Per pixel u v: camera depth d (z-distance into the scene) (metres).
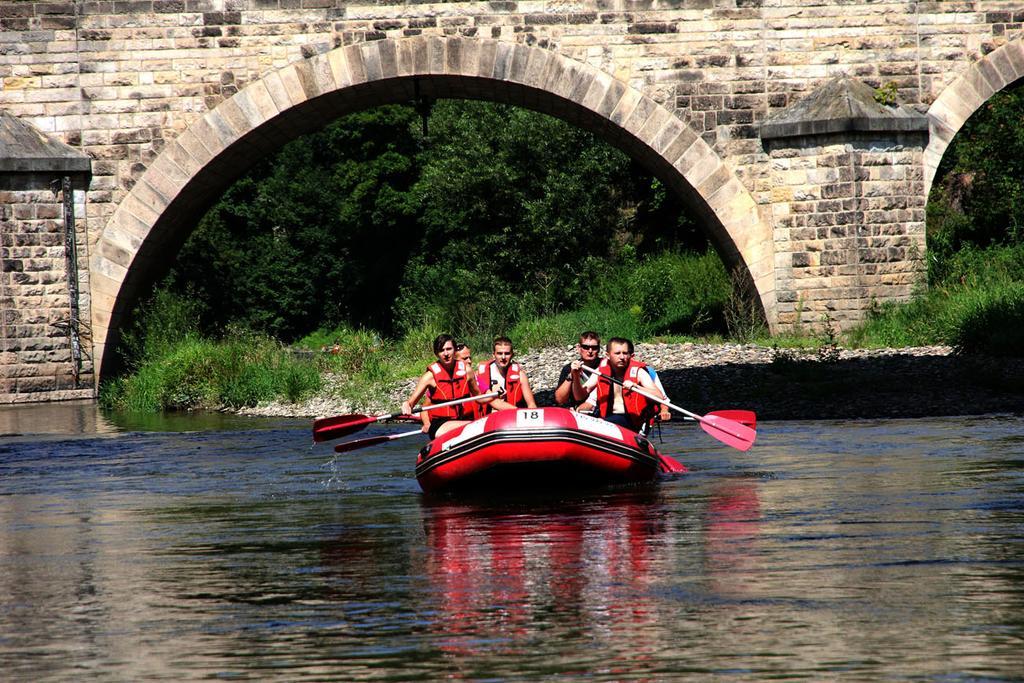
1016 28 44.88
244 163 48.53
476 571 11.46
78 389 44.62
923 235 44.34
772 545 12.32
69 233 44.34
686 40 44.69
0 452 25.33
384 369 41.41
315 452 23.75
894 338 39.97
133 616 10.11
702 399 30.30
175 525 14.98
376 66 44.69
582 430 16.66
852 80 44.62
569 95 44.72
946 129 44.62
